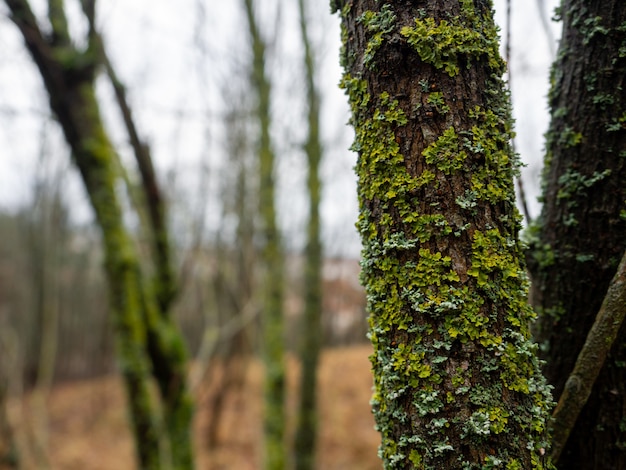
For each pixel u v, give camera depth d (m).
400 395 1.07
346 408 9.41
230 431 8.68
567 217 1.47
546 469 1.10
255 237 5.92
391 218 1.09
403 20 1.10
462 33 1.09
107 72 3.24
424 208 1.07
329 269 11.81
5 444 5.83
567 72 1.49
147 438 3.29
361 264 1.17
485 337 1.03
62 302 14.90
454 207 1.06
